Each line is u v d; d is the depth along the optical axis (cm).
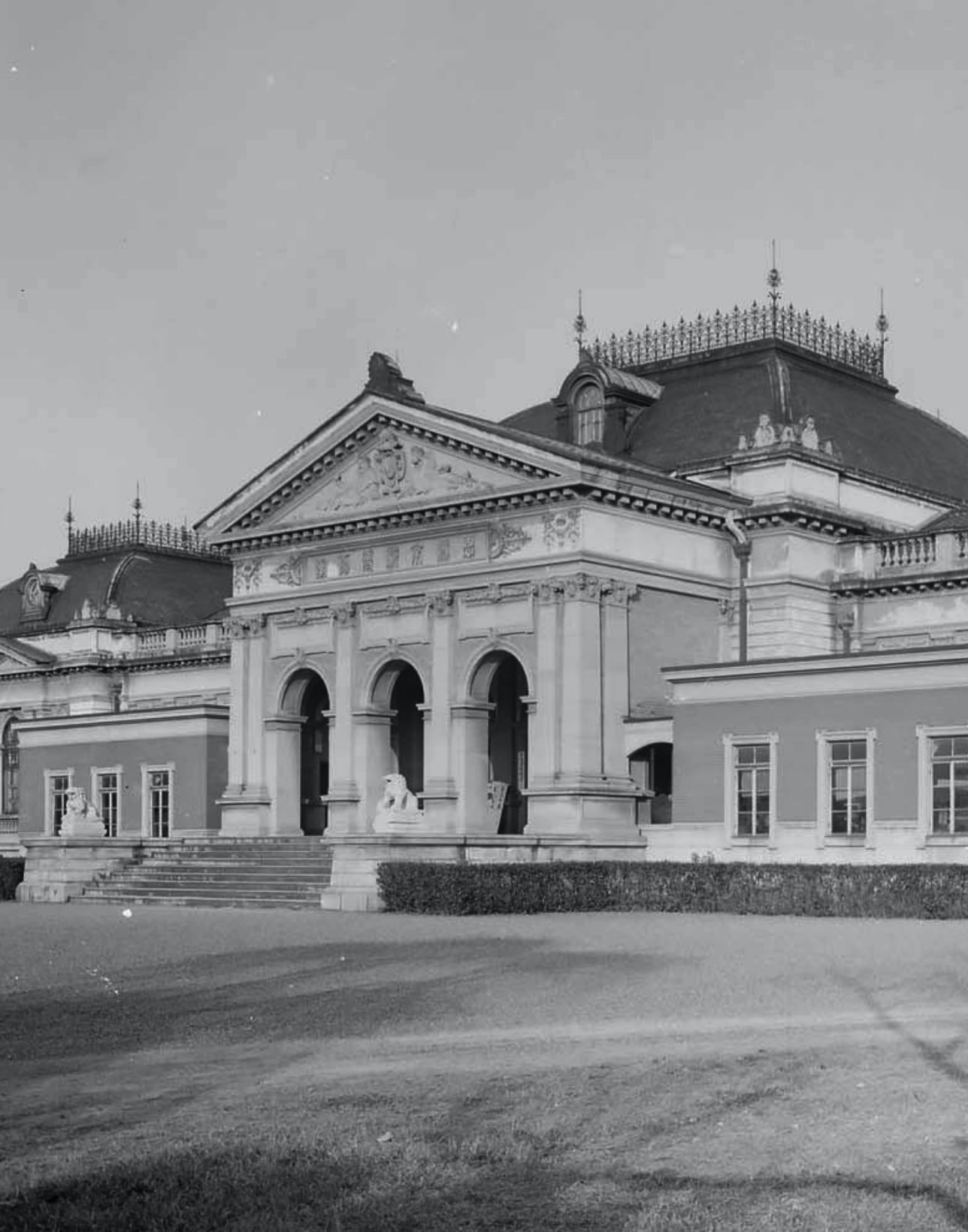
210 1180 1430
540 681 5516
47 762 7444
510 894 4500
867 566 5878
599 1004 2472
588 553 5450
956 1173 1428
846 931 3672
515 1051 2073
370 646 6031
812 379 6581
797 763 5028
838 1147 1523
